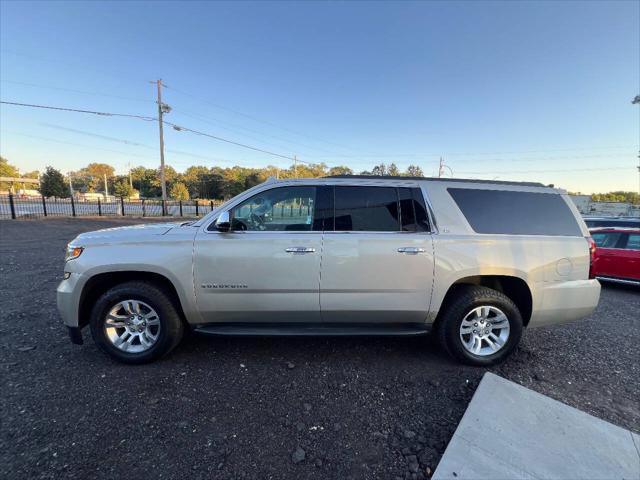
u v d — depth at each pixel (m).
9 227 14.97
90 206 27.59
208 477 1.91
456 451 2.07
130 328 3.19
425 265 3.14
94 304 3.18
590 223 7.97
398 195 3.29
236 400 2.65
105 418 2.39
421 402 2.68
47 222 17.73
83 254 3.07
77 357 3.26
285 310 3.16
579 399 2.75
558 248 3.27
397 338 3.90
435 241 3.16
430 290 3.17
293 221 3.22
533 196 3.41
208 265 3.08
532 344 3.80
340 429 2.35
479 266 3.16
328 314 3.20
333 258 3.10
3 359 3.18
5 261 7.70
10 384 2.77
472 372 3.15
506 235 3.26
